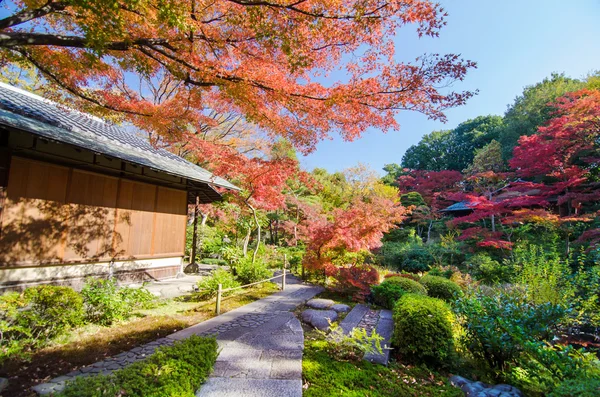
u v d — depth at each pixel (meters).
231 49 3.65
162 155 8.44
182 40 3.21
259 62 3.66
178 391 2.19
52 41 2.87
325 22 3.03
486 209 11.79
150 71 3.59
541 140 11.59
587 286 5.39
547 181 14.66
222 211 11.92
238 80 3.54
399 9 2.88
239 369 2.89
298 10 2.89
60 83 4.15
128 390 2.01
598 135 10.27
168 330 4.08
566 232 10.23
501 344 3.25
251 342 3.65
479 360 3.63
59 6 2.79
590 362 2.86
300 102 3.72
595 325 4.81
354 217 7.13
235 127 15.41
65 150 5.48
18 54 3.83
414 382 2.96
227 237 13.33
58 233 5.33
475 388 2.78
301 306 5.61
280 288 7.22
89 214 5.88
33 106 6.02
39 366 2.88
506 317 3.45
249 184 7.80
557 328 4.79
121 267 6.57
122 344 3.54
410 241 15.45
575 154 11.39
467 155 30.12
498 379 3.29
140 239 7.04
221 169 7.11
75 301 3.68
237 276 7.54
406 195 21.03
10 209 4.68
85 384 2.01
